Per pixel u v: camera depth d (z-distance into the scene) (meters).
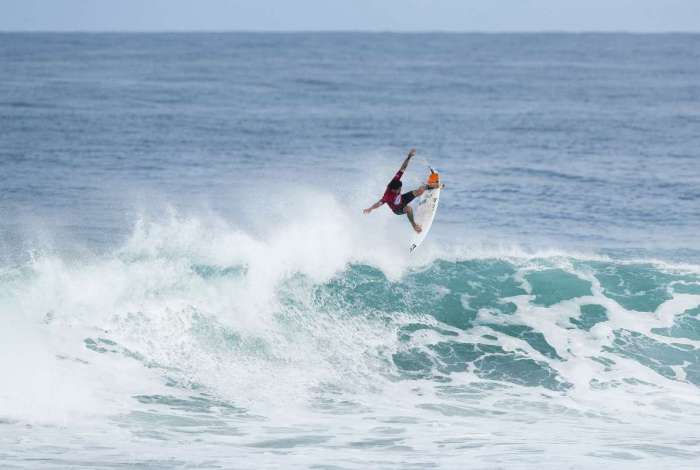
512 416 44.47
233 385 47.62
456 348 53.69
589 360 52.41
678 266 65.06
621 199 104.56
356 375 50.03
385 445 39.16
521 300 59.59
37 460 35.47
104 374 46.75
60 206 90.44
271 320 54.41
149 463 35.56
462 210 97.31
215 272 56.75
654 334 55.53
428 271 62.88
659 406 46.50
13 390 43.50
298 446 38.78
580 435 41.22
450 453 37.91
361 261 62.75
